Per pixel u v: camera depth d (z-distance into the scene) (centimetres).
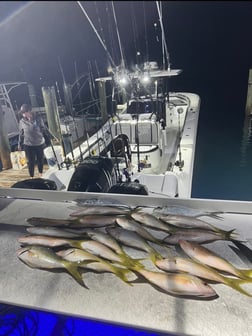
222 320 78
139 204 140
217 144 599
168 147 348
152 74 309
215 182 452
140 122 305
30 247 108
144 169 284
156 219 123
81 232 116
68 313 84
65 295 90
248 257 100
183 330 77
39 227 121
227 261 97
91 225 124
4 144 402
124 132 315
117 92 339
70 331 84
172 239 111
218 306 82
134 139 315
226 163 514
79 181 186
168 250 106
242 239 109
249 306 82
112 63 253
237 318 79
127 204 141
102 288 91
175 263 96
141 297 87
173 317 80
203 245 107
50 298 89
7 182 362
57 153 324
